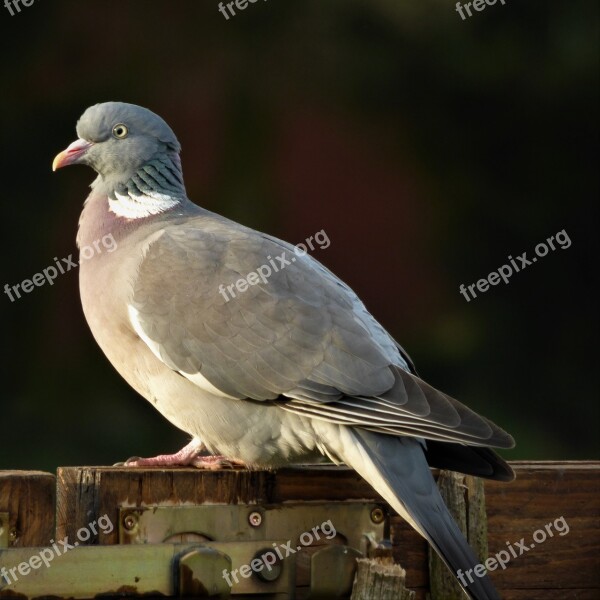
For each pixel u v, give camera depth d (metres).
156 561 5.04
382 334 6.69
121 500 5.32
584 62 16.05
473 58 16.19
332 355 6.27
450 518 5.67
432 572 5.87
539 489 6.09
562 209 17.05
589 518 6.14
